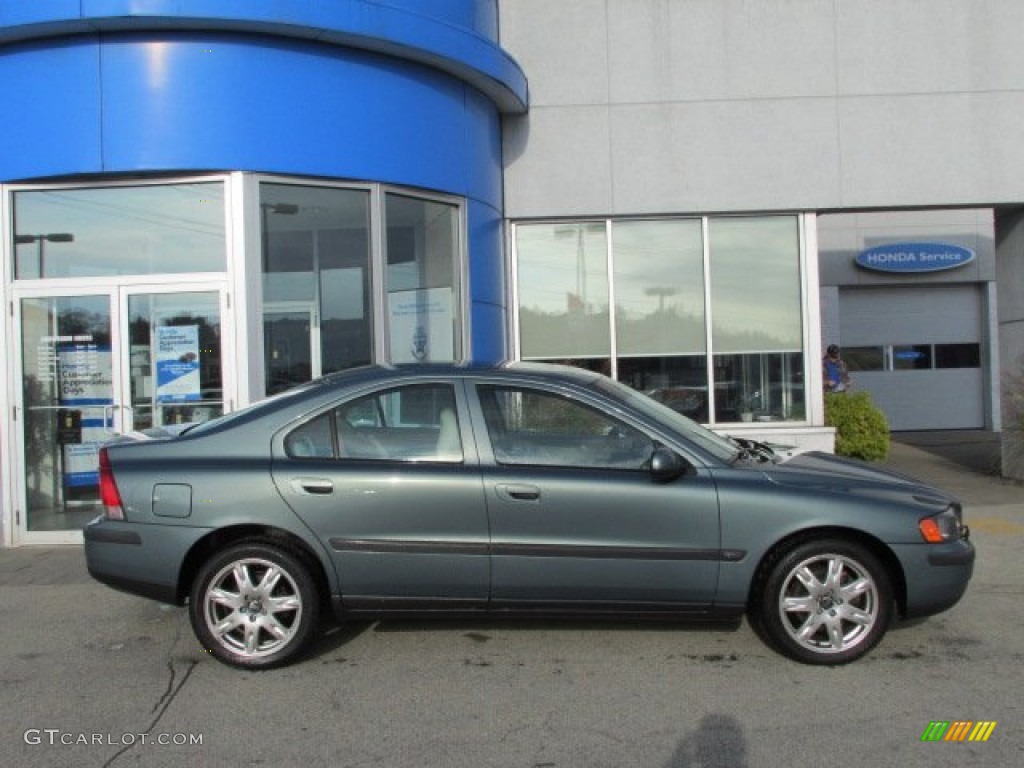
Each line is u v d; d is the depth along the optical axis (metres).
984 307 17.53
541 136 10.02
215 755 3.69
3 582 6.50
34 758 3.68
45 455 7.89
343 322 8.14
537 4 10.02
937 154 9.94
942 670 4.54
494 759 3.63
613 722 3.97
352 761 3.63
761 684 4.38
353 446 4.71
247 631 4.59
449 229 9.02
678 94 9.98
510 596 4.58
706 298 10.17
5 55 7.58
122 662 4.80
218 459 4.68
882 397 17.73
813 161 9.97
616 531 4.54
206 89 7.50
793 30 9.95
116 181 7.70
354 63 8.02
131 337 7.82
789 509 4.52
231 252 7.66
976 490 9.78
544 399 4.77
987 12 9.95
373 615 4.66
